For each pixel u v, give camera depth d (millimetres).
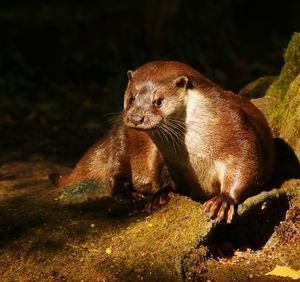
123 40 26391
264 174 9602
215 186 9586
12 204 10594
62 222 9734
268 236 9539
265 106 11516
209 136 9234
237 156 9164
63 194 10594
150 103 9156
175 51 27172
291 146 10453
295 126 10430
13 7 28203
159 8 26625
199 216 8977
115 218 9773
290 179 10086
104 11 26203
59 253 8953
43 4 28609
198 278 8336
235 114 9273
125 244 8891
